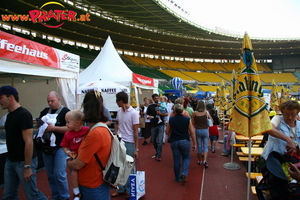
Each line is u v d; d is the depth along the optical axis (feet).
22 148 8.82
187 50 140.05
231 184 14.44
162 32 102.42
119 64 32.96
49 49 18.12
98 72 31.22
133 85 29.27
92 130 6.47
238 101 9.00
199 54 153.48
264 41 134.31
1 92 8.53
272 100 38.93
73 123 7.91
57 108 11.12
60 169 10.47
